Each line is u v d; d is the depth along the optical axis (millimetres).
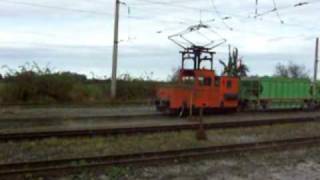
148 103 46906
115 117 33250
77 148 19906
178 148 20172
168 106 35750
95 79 55281
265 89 45094
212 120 33312
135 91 53656
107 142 21625
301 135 27562
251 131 28031
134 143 21609
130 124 29094
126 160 16734
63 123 29109
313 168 18156
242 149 20281
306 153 21141
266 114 42094
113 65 49719
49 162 15766
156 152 18234
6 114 33406
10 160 17156
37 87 46125
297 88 48938
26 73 45875
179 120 32750
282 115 41500
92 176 14961
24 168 15000
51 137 22094
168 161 17438
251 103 43656
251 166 17797
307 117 37125
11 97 44969
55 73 47812
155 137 23688
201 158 18453
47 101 45875
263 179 15953
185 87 36219
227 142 23438
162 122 31016
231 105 39625
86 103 44500
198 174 16094
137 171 15938
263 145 21812
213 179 15617
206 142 23016
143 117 34000
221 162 18125
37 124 28203
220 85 38500
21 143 20453
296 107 49031
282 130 29391
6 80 45625
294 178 16344
